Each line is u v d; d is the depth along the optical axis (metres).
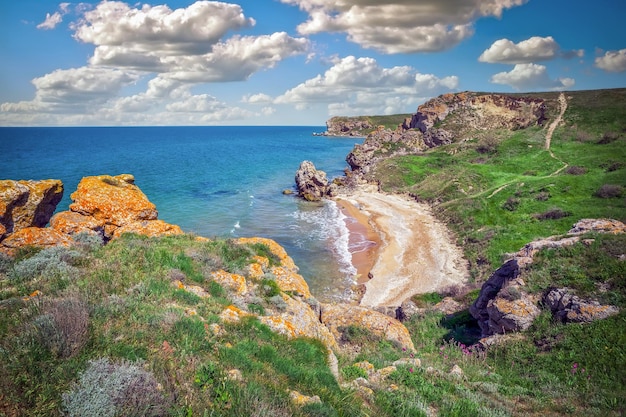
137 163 108.69
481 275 35.06
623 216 39.69
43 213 16.69
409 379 10.98
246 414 5.84
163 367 6.42
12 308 7.91
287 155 151.75
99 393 5.24
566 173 60.53
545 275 18.88
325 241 47.91
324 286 35.44
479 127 110.69
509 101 116.00
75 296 8.34
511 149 80.81
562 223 42.25
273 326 11.48
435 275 36.84
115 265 11.98
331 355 11.37
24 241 13.55
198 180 87.50
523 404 11.08
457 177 68.75
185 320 8.67
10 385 5.24
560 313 16.78
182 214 57.62
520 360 15.38
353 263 41.00
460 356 16.64
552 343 15.60
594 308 15.88
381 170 89.00
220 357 7.82
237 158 136.62
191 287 12.07
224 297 12.34
